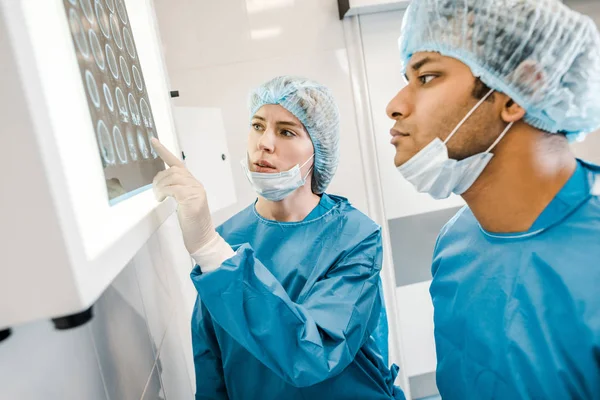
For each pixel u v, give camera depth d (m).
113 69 0.50
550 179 0.59
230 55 1.71
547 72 0.56
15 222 0.23
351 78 1.79
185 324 1.14
